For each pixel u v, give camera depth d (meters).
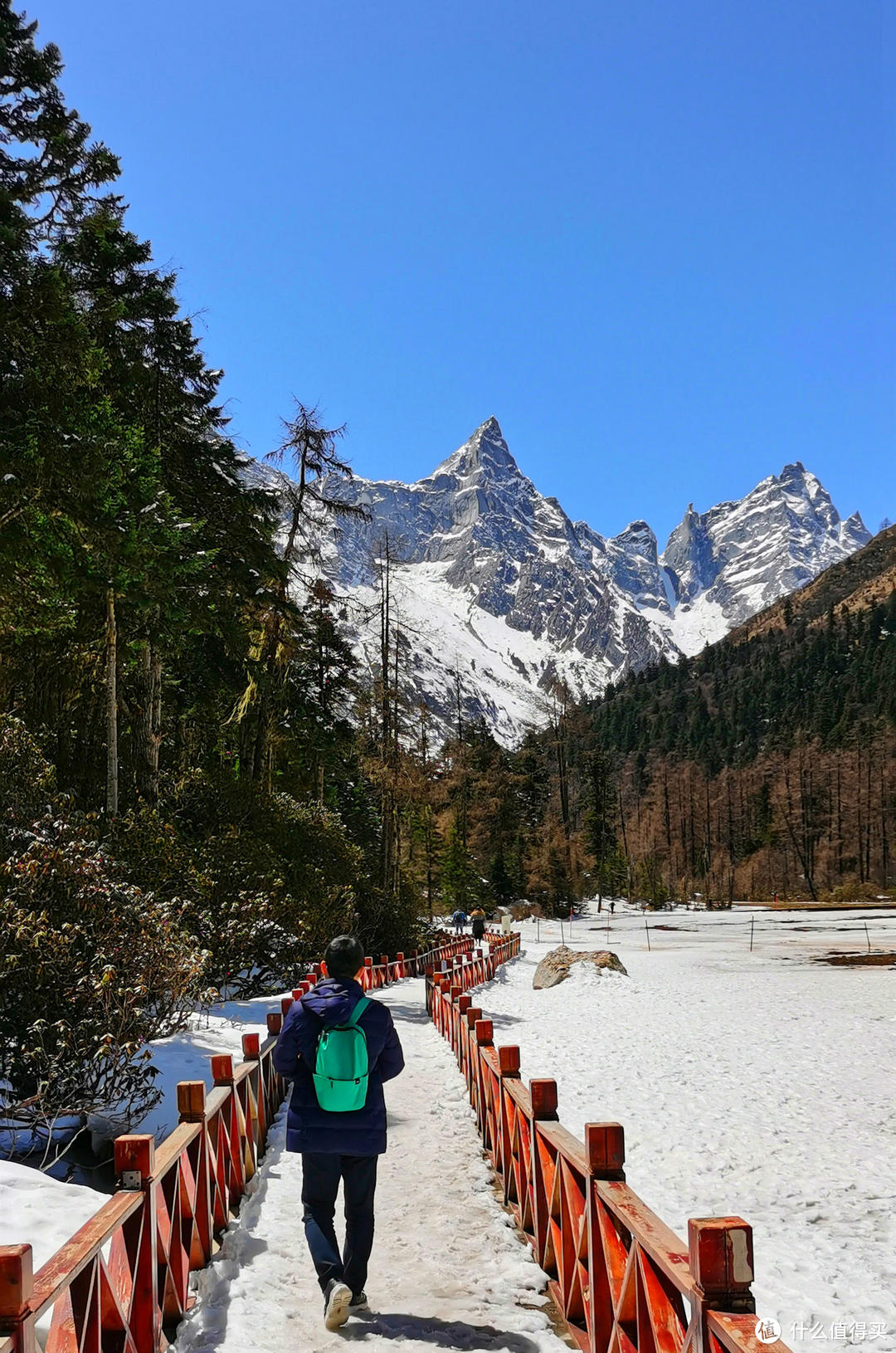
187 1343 4.38
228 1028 13.10
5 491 13.86
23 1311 2.55
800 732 162.88
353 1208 4.88
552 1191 5.12
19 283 14.80
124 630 20.55
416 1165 7.72
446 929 49.66
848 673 187.75
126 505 16.72
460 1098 10.45
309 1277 5.34
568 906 85.19
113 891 9.75
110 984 8.45
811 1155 8.95
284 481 27.89
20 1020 8.35
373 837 51.34
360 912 30.77
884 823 117.00
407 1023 17.62
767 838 123.12
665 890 101.81
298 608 27.70
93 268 20.56
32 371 14.73
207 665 27.28
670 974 31.02
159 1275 4.46
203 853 18.98
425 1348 4.33
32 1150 8.32
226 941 16.69
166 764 26.31
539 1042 15.79
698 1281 2.64
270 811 24.25
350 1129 4.80
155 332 21.89
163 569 17.52
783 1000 22.44
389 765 41.72
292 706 35.34
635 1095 11.58
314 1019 4.94
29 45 17.36
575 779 140.25
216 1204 5.93
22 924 8.43
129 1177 4.12
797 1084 12.29
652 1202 7.54
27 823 10.96
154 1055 10.65
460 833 78.56
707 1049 15.05
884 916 72.88
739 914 83.50
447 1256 5.61
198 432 23.89
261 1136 8.31
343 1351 4.32
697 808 132.12
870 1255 6.31
